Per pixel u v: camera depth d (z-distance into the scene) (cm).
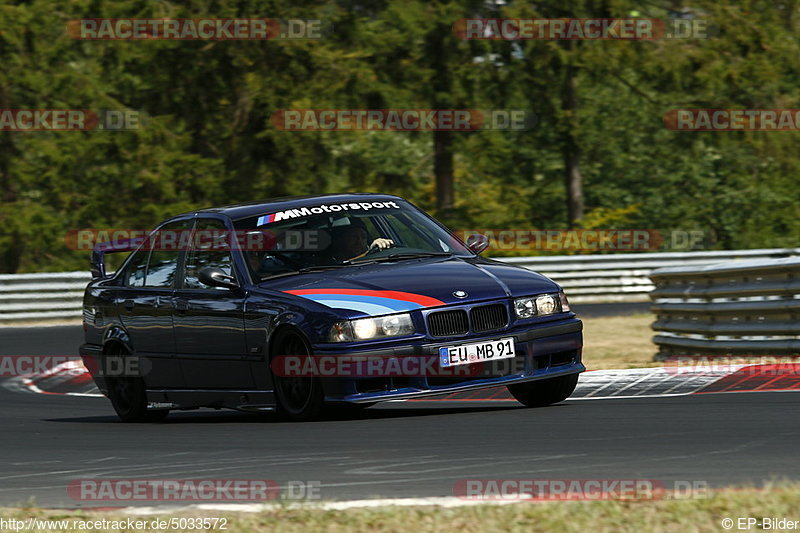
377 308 2480
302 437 2353
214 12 10044
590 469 1861
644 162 14200
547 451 2047
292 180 10362
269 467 2016
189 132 10569
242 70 10112
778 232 13850
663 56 10656
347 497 1714
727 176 14000
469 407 2925
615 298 7981
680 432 2203
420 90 10294
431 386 2489
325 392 2498
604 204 13938
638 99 13450
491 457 2005
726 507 1498
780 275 3409
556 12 10294
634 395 2934
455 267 2708
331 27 10162
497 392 3319
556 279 7800
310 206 2927
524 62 10575
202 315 2819
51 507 1742
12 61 10388
